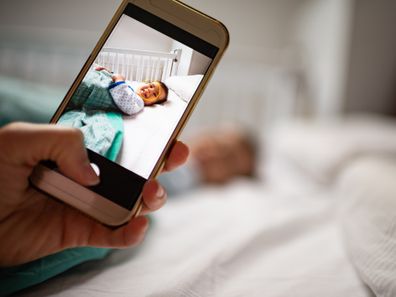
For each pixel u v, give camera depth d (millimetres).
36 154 353
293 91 1473
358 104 1354
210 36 422
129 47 426
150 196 375
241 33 1377
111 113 420
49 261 410
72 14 841
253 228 601
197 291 398
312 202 819
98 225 401
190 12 426
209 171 1138
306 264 484
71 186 379
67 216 402
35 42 983
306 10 1501
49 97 708
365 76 1336
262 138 1353
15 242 374
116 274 444
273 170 1205
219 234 618
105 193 384
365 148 898
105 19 637
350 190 629
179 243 574
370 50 1317
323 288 416
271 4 1404
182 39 425
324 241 575
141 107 422
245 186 1082
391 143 924
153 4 433
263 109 1380
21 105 642
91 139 408
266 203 828
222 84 1326
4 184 357
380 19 1300
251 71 1346
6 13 880
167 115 420
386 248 409
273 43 1457
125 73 425
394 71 1336
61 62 996
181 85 421
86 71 420
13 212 384
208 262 457
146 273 452
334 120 1326
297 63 1470
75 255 433
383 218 455
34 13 875
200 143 1207
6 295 380
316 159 972
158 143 415
